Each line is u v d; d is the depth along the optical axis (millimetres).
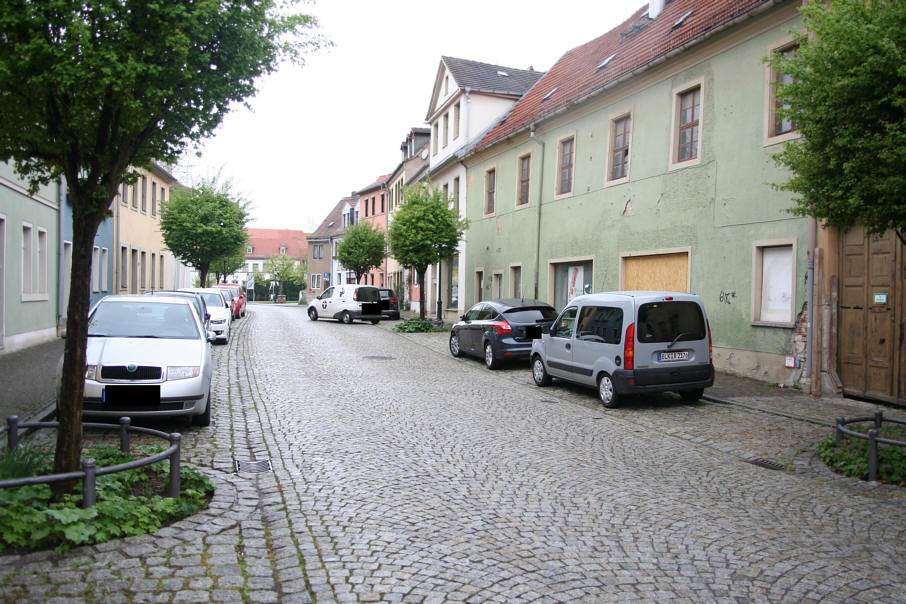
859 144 5820
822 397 10547
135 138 4965
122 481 4938
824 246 10711
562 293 19797
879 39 5566
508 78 31156
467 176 27875
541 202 20781
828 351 10641
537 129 20891
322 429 8211
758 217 12133
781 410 9578
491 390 11758
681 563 4199
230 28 4914
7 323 14898
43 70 4234
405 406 9914
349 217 64688
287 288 85188
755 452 7391
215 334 18703
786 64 6586
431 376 13375
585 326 10836
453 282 30188
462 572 3992
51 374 11734
